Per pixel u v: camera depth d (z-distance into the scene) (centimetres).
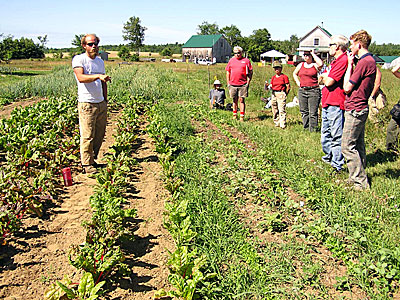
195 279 348
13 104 1493
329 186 584
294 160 738
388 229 458
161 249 436
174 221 455
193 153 764
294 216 511
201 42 8419
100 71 650
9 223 434
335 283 376
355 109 575
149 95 1600
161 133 833
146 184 627
